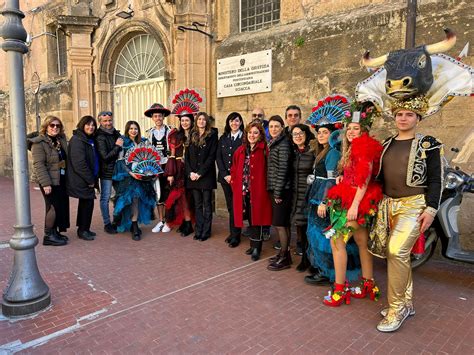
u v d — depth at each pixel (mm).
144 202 5719
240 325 3193
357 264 3895
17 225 3381
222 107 7086
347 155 3443
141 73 8969
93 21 9391
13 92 3277
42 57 11688
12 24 3197
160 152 5730
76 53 9508
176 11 7379
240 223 4867
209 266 4543
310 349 2848
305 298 3695
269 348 2859
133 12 8523
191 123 5723
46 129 5199
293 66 5984
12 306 3305
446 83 3045
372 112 3426
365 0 5359
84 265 4566
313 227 3869
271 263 4457
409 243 3033
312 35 5719
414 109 2982
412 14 4668
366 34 5176
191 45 7215
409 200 3078
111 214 7090
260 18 6766
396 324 3076
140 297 3715
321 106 4055
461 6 4418
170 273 4324
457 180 3822
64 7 10492
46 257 4832
